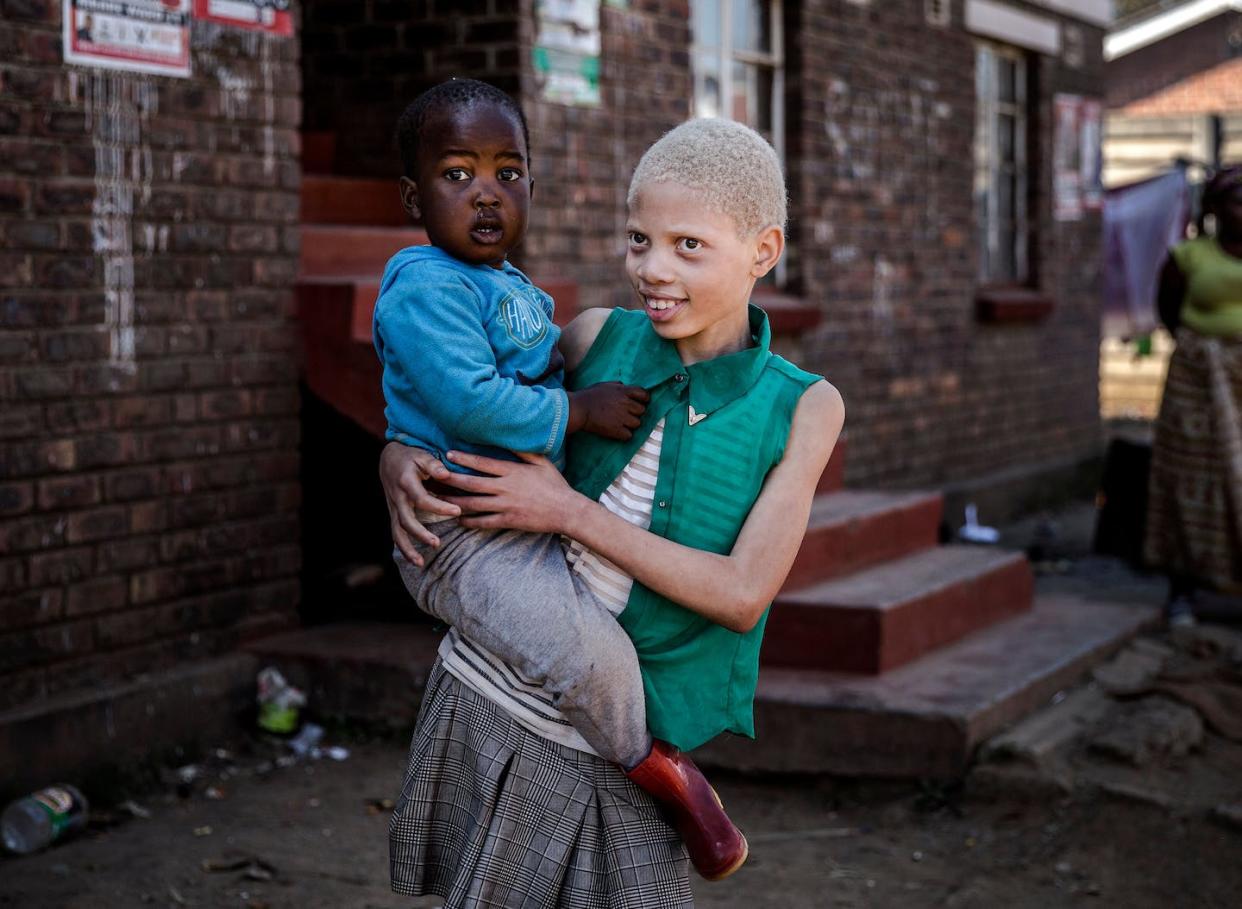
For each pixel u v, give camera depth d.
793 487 2.10
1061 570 7.94
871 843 4.18
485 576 2.02
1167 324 6.57
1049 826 4.22
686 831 2.08
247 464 4.81
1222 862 4.00
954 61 9.00
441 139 2.07
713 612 2.03
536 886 2.08
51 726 4.12
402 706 4.83
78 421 4.24
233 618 4.85
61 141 4.13
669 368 2.14
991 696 4.62
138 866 3.82
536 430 2.03
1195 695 5.10
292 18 4.85
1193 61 16.64
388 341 2.09
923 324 8.75
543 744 2.08
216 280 4.63
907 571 5.54
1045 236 10.38
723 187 2.03
